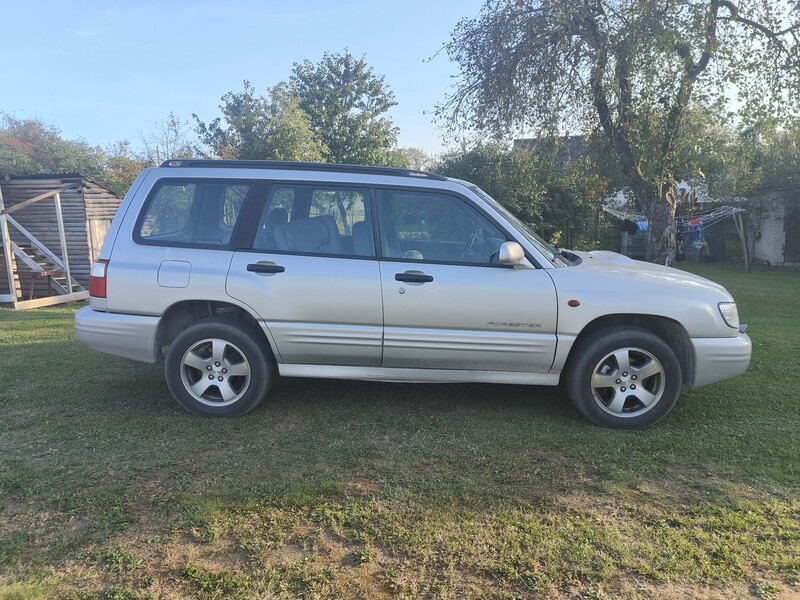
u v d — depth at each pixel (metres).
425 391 5.10
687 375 4.41
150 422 4.32
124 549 2.73
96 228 13.50
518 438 4.10
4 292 12.67
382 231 4.41
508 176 12.23
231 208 4.47
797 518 3.09
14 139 33.69
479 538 2.87
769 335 7.96
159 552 2.72
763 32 10.23
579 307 4.21
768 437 4.15
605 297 4.23
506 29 10.30
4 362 5.95
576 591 2.50
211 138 26.48
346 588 2.49
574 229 20.33
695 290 4.34
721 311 4.30
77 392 4.98
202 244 4.42
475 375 4.39
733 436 4.17
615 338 4.23
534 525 2.99
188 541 2.81
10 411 4.52
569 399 4.95
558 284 4.24
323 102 30.48
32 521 2.97
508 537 2.88
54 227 13.23
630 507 3.19
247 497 3.22
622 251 22.92
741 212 20.09
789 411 4.70
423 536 2.88
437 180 4.52
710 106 10.55
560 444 4.00
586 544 2.83
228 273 4.30
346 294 4.26
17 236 13.09
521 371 4.37
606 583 2.56
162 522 2.97
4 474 3.45
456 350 4.30
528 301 4.21
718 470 3.63
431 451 3.87
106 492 3.26
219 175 4.50
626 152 11.02
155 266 4.35
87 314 4.45
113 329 4.38
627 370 4.28
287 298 4.29
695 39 9.45
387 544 2.82
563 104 10.38
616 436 4.16
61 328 8.20
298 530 2.92
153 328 4.34
